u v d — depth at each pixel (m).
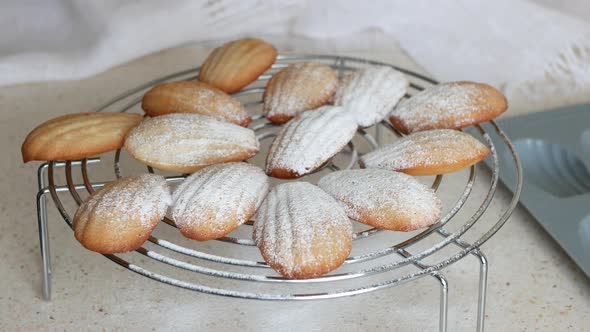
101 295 0.62
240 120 0.62
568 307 0.61
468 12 0.94
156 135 0.57
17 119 0.82
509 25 0.93
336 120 0.59
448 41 0.92
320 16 0.93
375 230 0.53
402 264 0.50
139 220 0.51
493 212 0.69
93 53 0.88
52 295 0.62
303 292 0.62
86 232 0.51
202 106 0.61
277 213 0.51
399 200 0.52
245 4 0.91
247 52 0.67
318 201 0.52
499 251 0.66
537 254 0.66
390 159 0.57
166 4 0.89
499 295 0.62
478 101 0.61
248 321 0.60
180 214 0.52
